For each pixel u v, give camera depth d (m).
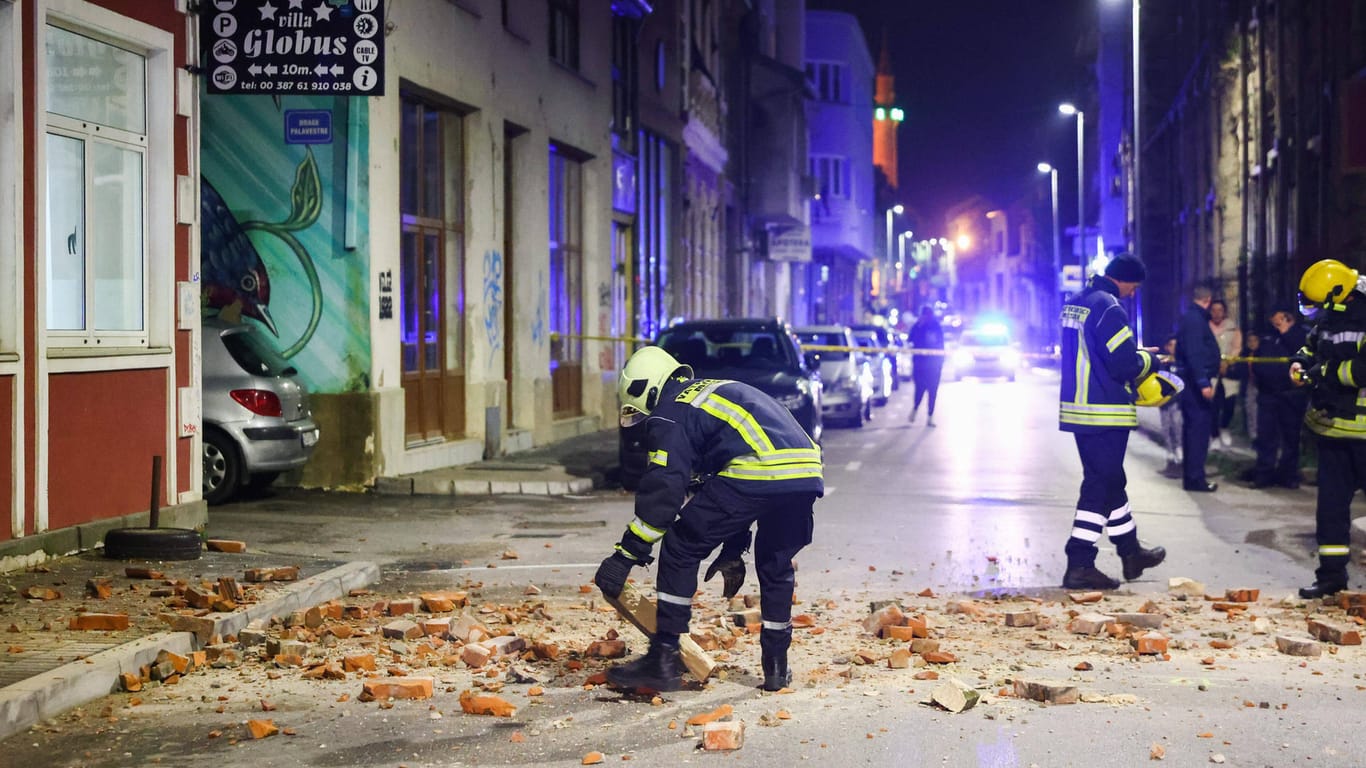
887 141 115.56
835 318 71.62
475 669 6.87
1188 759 5.21
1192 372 14.95
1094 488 9.34
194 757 5.37
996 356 43.22
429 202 17.08
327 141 14.45
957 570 10.14
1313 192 21.86
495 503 14.15
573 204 23.39
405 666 6.94
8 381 9.07
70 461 9.76
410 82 15.70
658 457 6.05
